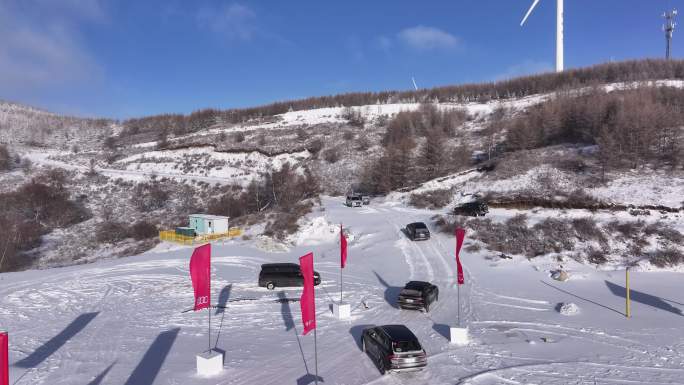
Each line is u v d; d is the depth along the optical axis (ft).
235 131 371.97
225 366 50.44
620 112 176.65
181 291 88.84
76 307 78.07
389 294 83.20
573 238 110.93
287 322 67.41
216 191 243.81
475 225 129.08
